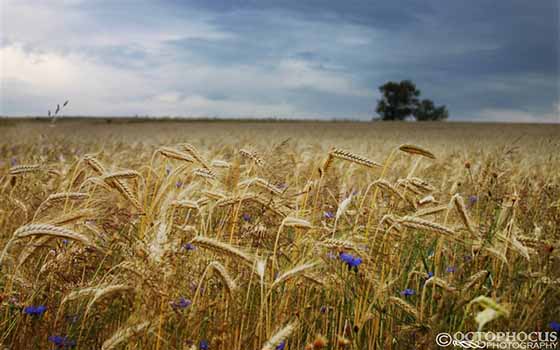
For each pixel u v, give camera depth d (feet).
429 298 14.02
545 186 21.25
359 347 12.01
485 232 13.92
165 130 190.49
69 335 11.98
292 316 12.72
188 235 13.58
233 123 299.99
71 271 13.00
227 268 13.21
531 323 11.49
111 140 84.07
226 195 14.84
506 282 13.64
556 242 14.37
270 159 20.70
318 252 13.26
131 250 12.57
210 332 12.01
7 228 16.66
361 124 281.33
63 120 312.71
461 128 225.76
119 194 14.67
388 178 27.09
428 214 13.89
